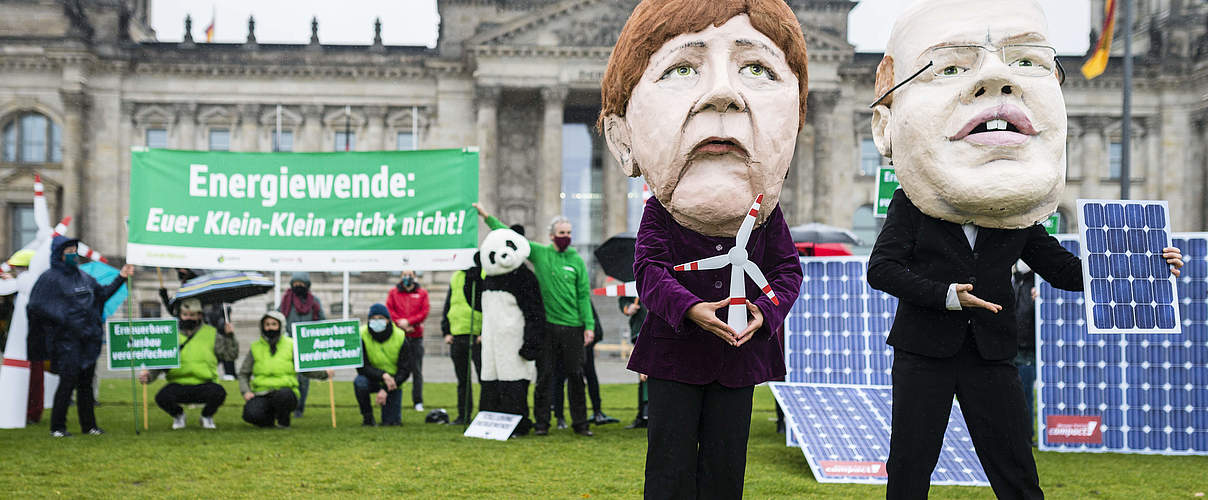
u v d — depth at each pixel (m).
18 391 12.06
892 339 5.11
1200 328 9.84
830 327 9.91
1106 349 9.95
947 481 7.83
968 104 4.89
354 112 60.12
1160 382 9.87
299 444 10.30
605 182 60.28
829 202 57.22
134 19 75.00
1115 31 65.81
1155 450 9.82
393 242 12.60
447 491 7.45
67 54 57.59
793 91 4.48
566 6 56.97
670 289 4.30
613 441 10.62
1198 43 60.50
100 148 58.94
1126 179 21.86
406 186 12.63
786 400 9.09
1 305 13.62
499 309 10.98
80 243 13.13
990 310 4.86
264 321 12.24
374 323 12.48
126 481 7.91
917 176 4.95
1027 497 4.93
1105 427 9.92
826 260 9.98
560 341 11.12
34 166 58.09
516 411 11.00
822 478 7.98
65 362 11.02
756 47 4.38
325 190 12.74
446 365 29.91
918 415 4.96
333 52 60.00
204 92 59.62
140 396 16.86
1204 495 7.40
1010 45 4.88
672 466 4.42
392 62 59.72
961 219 4.98
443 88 59.53
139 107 59.38
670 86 4.41
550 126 56.53
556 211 56.16
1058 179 4.87
